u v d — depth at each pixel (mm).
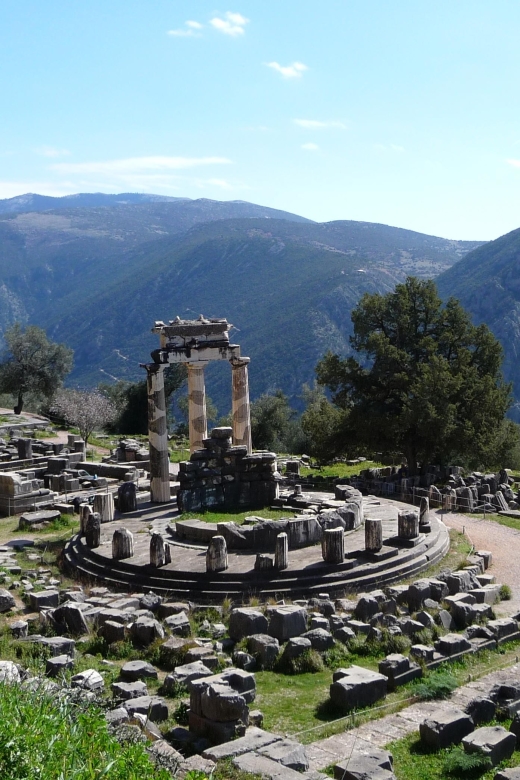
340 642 23234
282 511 36969
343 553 29172
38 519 38938
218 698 16875
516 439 53312
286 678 21281
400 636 23172
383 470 51031
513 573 31516
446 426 46625
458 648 22562
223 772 14320
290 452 80688
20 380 88750
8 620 25203
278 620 23453
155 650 22094
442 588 26953
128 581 28828
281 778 14039
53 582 29359
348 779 14766
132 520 36750
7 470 49000
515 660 22656
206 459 37500
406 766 16188
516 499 46406
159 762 13109
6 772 10555
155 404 40469
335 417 53031
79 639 23344
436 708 19219
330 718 18688
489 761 15930
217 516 35625
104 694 18281
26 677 16188
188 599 27297
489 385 49906
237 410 44562
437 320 53438
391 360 50312
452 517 41656
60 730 11945
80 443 58375
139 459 56281
